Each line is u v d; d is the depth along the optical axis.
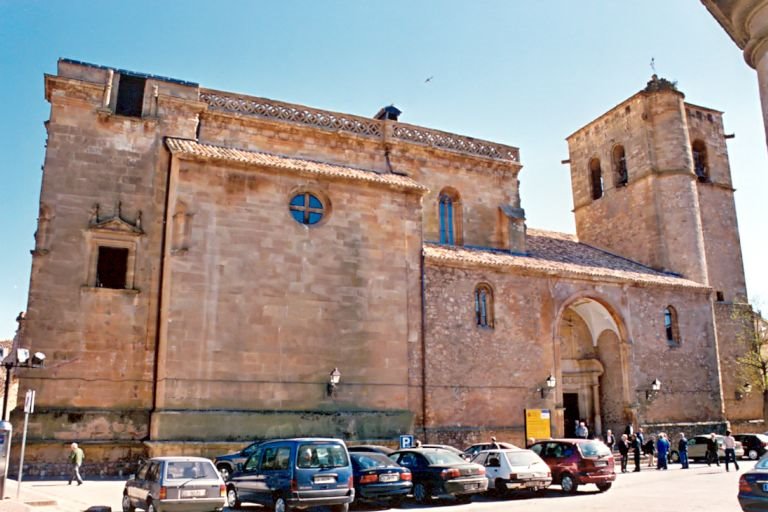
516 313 30.03
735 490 20.36
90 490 19.25
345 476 15.79
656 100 40.84
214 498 14.61
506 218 33.25
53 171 24.05
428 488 18.17
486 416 28.08
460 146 33.34
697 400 34.41
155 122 25.83
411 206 28.23
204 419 22.41
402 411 25.75
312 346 24.75
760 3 6.28
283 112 28.91
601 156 43.97
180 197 23.84
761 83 6.40
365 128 30.83
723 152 43.53
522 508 16.83
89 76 25.28
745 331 39.47
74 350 23.05
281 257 24.94
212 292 23.56
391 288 26.81
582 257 36.25
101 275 24.41
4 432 16.41
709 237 40.97
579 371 34.56
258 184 25.12
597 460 20.73
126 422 23.05
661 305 34.75
